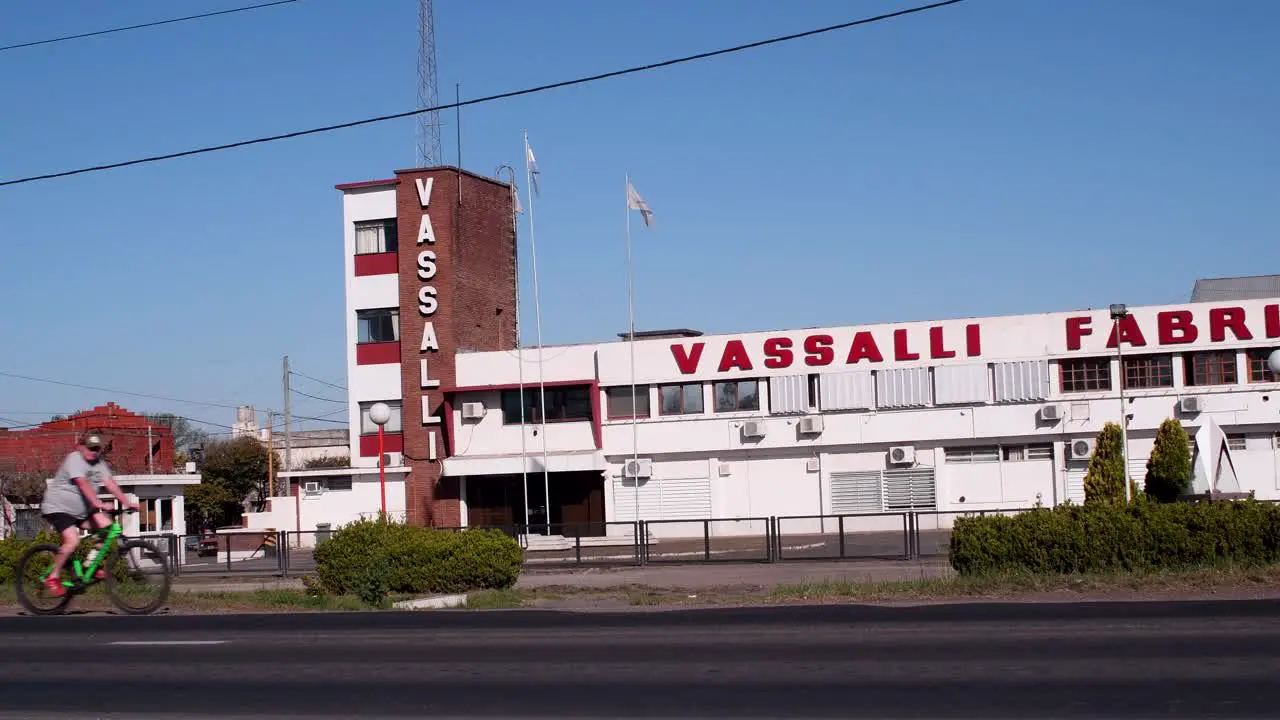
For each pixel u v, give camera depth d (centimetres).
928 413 5000
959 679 1113
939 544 3062
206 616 1742
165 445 6769
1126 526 2105
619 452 5328
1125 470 3253
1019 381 4897
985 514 2459
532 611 1841
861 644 1330
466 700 1086
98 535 1716
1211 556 2073
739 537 3162
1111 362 4841
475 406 5434
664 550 3200
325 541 2417
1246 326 4700
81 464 1691
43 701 1116
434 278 5594
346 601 2088
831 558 3075
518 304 6075
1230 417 4694
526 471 5281
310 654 1354
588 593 2358
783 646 1333
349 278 5750
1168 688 1051
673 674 1181
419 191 5647
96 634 1530
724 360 5225
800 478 5141
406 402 5581
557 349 5412
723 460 5234
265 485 7894
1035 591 1878
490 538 2466
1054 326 4884
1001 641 1319
